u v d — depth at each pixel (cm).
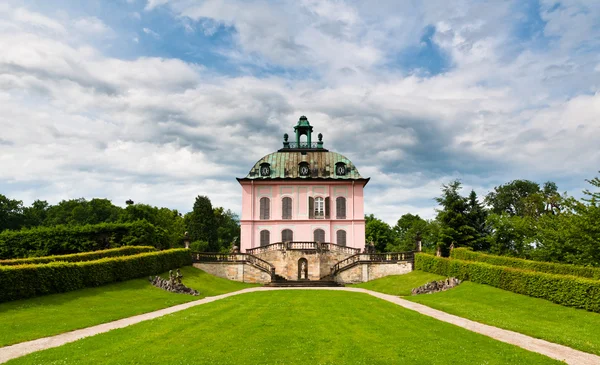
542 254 4725
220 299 3409
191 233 9675
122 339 1861
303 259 5588
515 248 5888
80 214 8825
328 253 5700
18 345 1777
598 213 3828
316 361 1579
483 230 6347
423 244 9869
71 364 1487
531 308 2795
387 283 4756
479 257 4122
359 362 1571
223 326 2178
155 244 5866
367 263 5334
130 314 2583
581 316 2511
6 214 8294
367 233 9988
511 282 3300
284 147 7144
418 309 2938
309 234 6456
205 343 1806
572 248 4312
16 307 2483
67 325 2159
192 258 5319
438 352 1709
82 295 3012
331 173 6662
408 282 4528
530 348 1839
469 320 2497
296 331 2073
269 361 1570
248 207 6550
